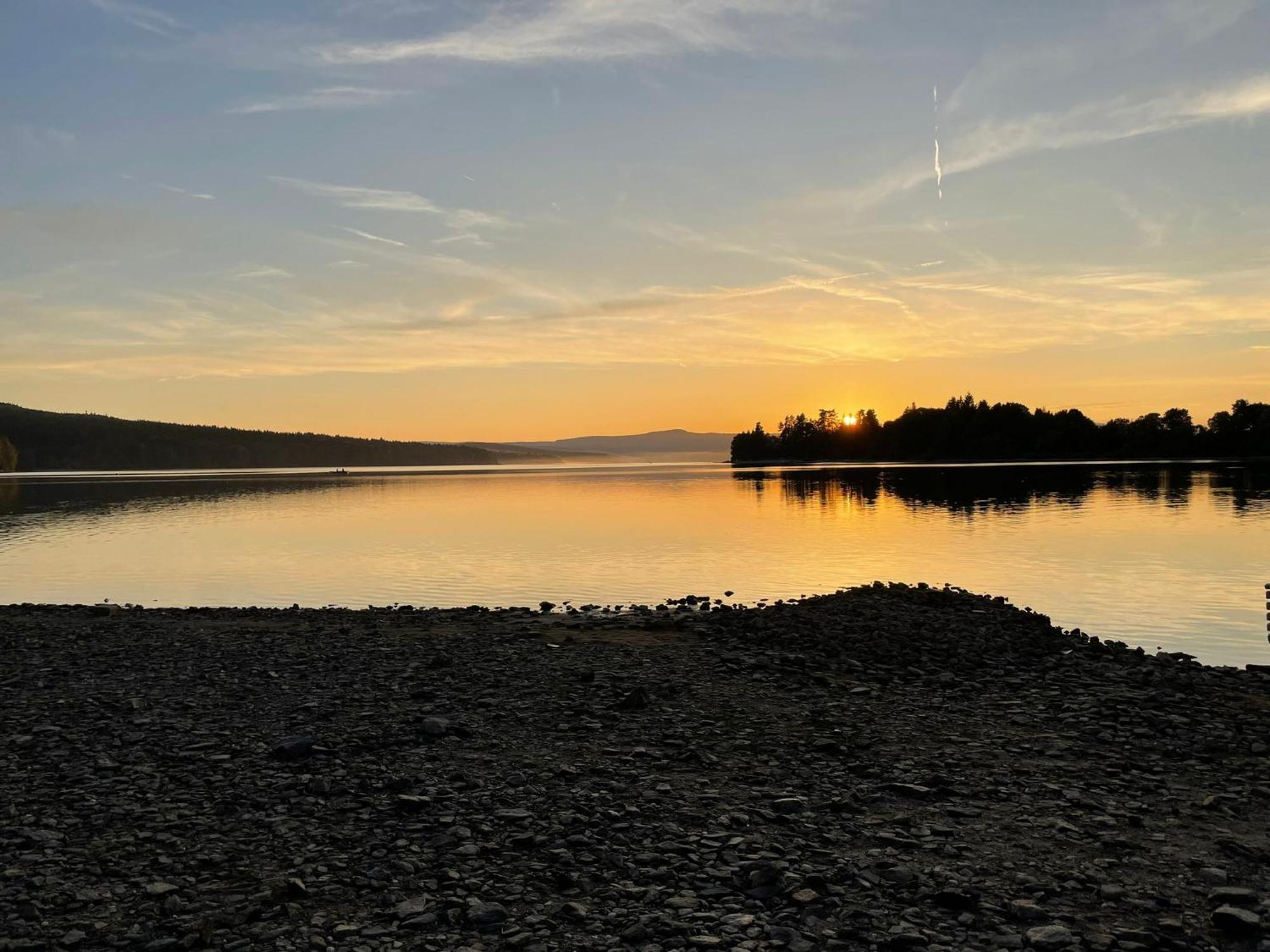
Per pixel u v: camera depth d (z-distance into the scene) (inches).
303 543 2311.8
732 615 1055.6
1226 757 549.0
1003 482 5280.5
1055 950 313.6
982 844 409.1
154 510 3661.4
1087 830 426.6
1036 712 652.1
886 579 1555.1
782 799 462.3
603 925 334.0
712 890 359.6
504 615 1123.9
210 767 516.4
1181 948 316.8
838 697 691.4
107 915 340.2
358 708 648.4
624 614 1111.0
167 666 806.5
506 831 424.5
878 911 343.0
